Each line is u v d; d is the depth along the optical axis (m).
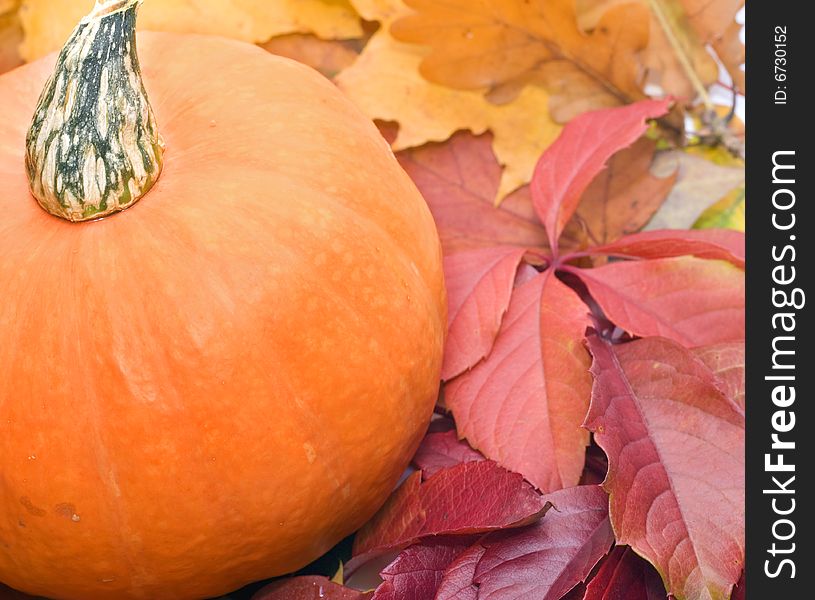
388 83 0.61
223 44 0.48
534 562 0.43
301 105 0.46
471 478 0.45
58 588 0.43
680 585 0.42
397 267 0.44
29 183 0.42
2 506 0.41
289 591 0.45
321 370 0.41
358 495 0.44
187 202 0.42
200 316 0.40
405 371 0.44
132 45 0.42
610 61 0.61
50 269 0.41
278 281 0.41
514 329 0.50
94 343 0.40
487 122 0.61
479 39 0.60
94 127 0.41
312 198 0.43
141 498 0.40
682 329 0.51
